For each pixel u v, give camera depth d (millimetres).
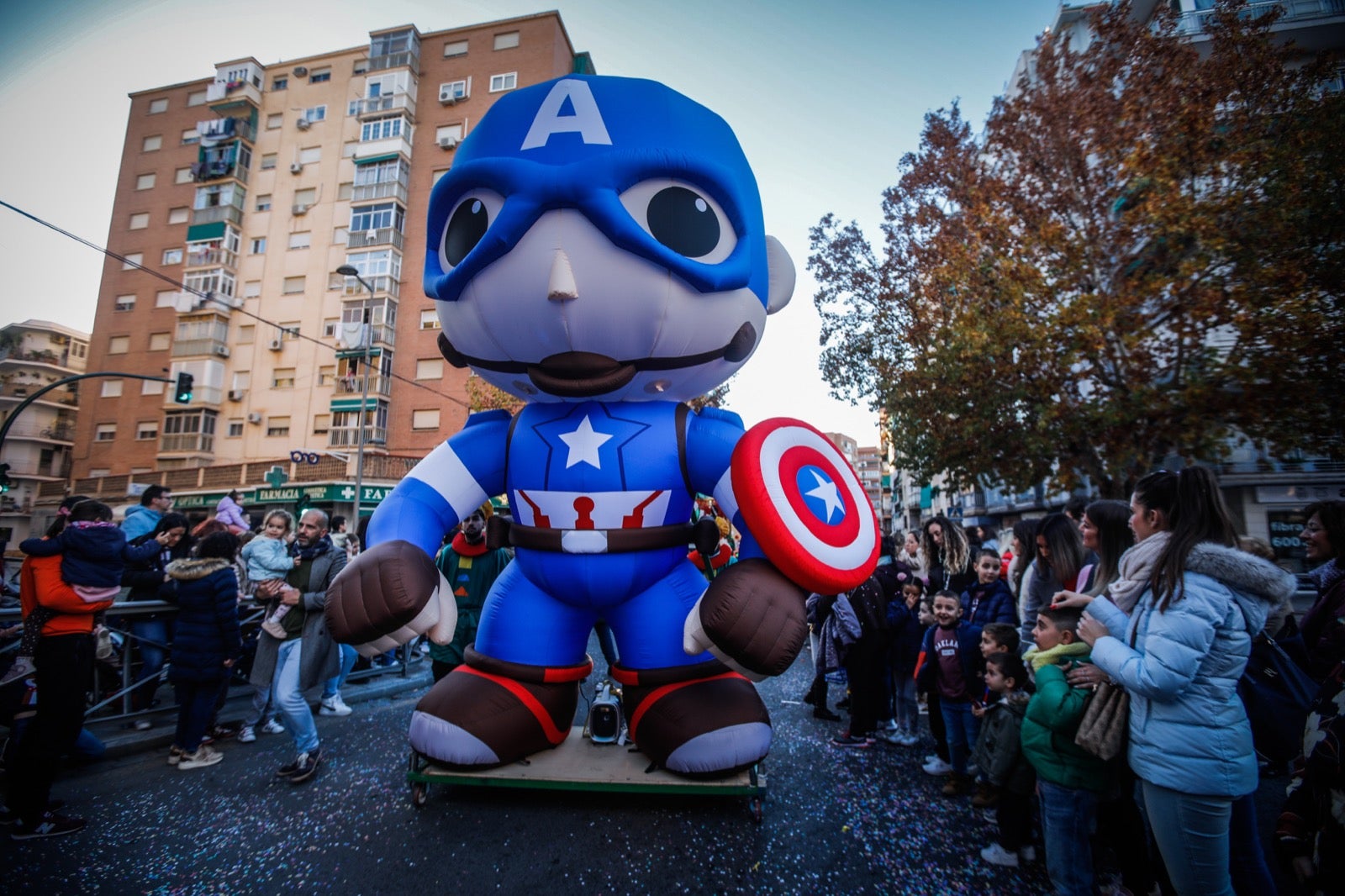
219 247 26516
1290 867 1917
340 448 24359
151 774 3957
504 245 2824
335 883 2748
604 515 3191
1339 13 14719
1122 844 2541
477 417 3646
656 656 3379
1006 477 11859
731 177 3027
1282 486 14781
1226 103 10031
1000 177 11688
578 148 2916
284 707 3811
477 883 2752
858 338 13922
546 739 3461
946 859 2984
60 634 3215
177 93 28969
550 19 25969
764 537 2822
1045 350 9766
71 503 5484
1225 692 1975
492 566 4758
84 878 2771
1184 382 9555
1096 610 2303
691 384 3314
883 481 56719
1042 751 2523
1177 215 9062
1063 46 11391
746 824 3289
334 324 25469
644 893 2693
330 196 26453
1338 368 8672
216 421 26219
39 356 38500
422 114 26422
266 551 4457
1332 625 3418
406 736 4695
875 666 4641
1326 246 8844
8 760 3457
